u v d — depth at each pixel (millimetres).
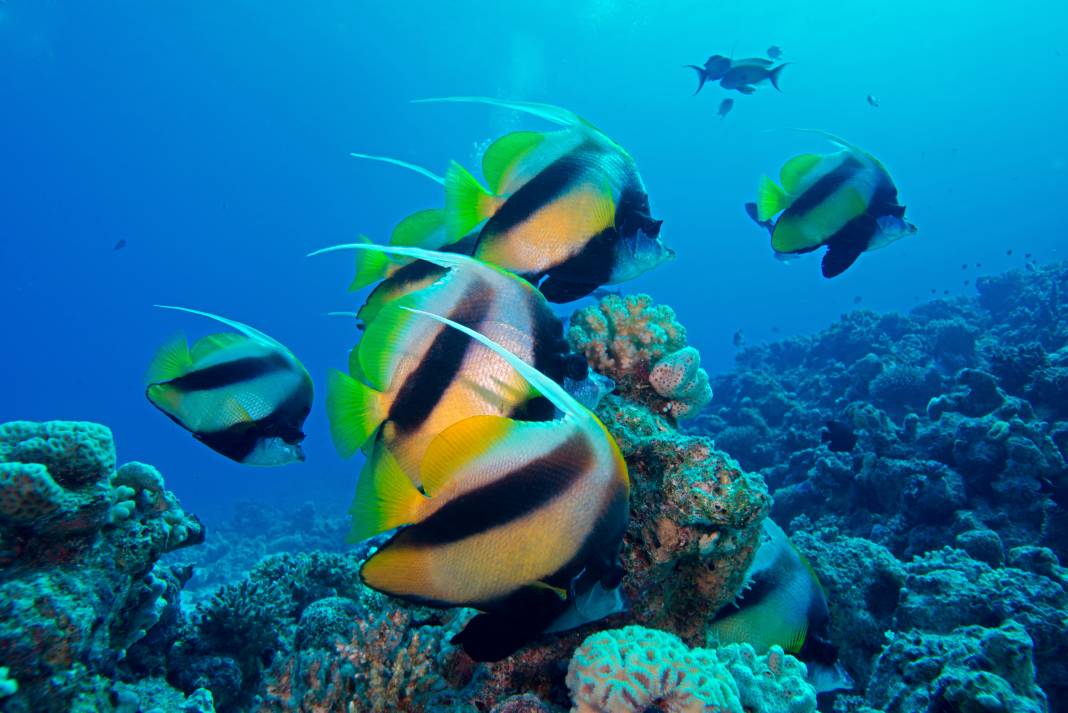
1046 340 2520
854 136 21703
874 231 668
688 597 618
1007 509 1231
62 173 18859
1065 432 1323
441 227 556
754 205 873
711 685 489
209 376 583
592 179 514
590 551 400
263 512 4898
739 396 2826
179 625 838
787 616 647
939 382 2080
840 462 1583
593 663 509
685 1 16516
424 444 428
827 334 3115
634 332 745
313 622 850
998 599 848
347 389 422
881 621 962
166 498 670
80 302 20109
